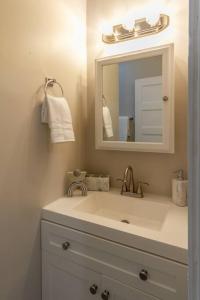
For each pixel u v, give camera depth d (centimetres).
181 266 84
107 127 155
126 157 154
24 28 115
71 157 155
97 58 158
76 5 154
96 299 108
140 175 149
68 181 151
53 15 134
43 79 128
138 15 142
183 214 115
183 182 125
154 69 137
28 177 121
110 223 106
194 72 44
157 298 90
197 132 44
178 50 130
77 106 159
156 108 137
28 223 121
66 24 145
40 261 129
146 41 140
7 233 110
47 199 133
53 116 125
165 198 138
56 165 141
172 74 129
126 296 98
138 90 143
